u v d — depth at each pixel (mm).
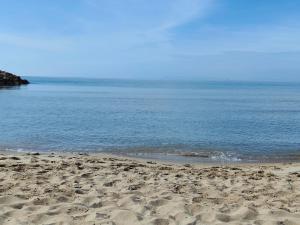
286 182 9320
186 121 30984
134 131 24234
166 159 15461
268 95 94438
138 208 6398
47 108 41719
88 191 7746
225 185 8969
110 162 12367
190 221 5746
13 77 117438
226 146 19281
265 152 17781
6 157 12289
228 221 5930
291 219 5953
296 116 37031
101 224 5516
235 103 57969
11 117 31109
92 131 23766
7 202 6629
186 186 8594
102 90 110000
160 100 62969
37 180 8609
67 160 12305
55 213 6031
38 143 18891
